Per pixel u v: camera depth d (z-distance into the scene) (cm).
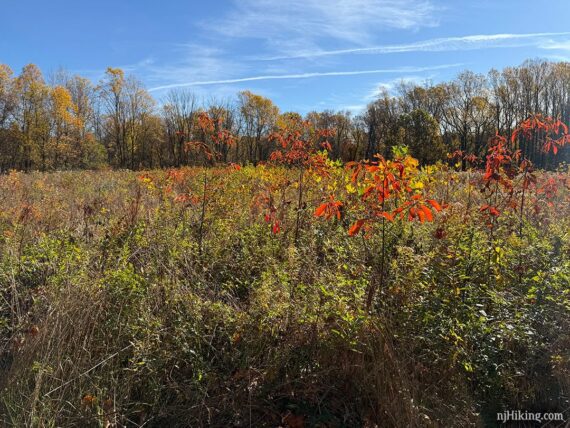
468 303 312
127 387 273
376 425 271
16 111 4603
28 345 288
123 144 5500
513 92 5438
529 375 285
